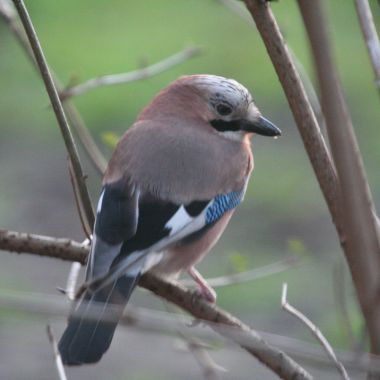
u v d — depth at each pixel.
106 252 7.20
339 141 4.36
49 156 19.12
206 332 4.89
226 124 8.70
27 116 20.12
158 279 7.43
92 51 21.33
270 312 14.98
